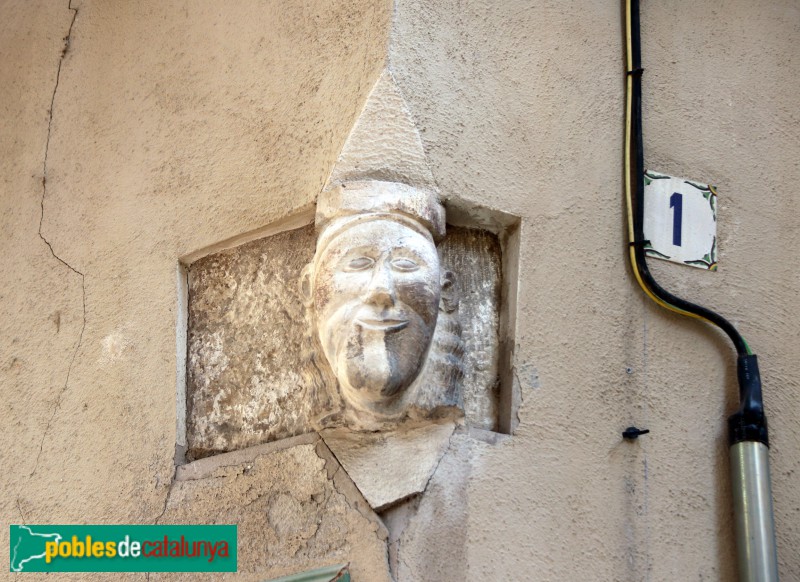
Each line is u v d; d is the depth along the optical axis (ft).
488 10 7.29
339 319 6.15
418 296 6.16
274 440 6.81
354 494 6.43
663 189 7.31
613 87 7.42
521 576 6.31
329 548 6.39
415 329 6.13
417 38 6.99
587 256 6.98
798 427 7.10
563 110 7.24
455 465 6.42
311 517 6.49
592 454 6.63
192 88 7.75
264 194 7.11
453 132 6.90
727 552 6.67
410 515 6.34
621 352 6.87
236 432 6.96
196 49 7.87
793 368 7.23
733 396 6.99
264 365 6.97
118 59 8.22
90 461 7.24
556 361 6.73
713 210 7.41
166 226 7.48
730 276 7.31
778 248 7.51
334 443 6.55
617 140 7.30
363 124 6.78
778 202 7.63
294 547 6.47
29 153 8.30
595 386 6.76
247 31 7.66
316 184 6.86
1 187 8.32
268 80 7.40
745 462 6.68
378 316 6.07
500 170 6.95
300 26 7.41
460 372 6.52
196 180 7.47
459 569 6.26
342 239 6.33
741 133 7.70
